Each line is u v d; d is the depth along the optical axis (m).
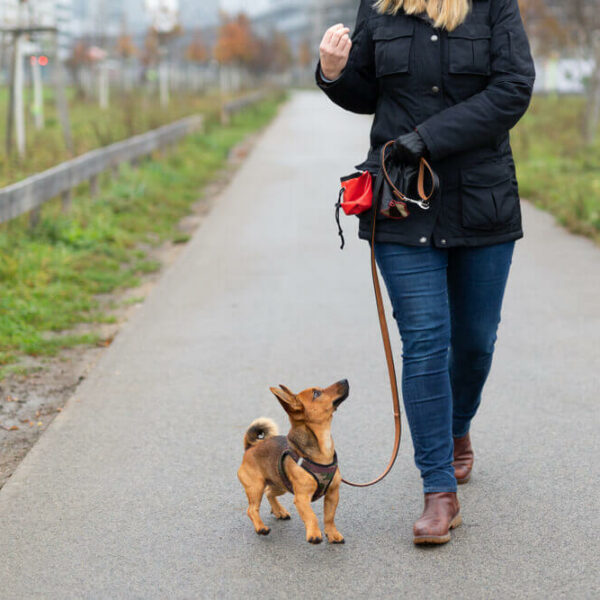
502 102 3.48
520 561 3.44
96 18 52.22
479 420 5.08
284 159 21.23
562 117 29.41
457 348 3.95
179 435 4.95
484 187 3.63
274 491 3.73
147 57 57.28
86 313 7.85
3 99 36.34
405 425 5.00
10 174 12.98
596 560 3.43
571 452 4.57
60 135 20.31
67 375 6.15
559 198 13.46
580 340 6.69
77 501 4.12
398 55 3.60
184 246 11.18
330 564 3.46
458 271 3.80
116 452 4.71
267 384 5.82
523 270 9.27
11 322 7.11
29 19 17.70
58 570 3.49
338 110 46.44
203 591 3.29
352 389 5.68
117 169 15.05
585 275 8.97
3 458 4.73
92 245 10.34
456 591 3.22
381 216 3.68
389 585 3.28
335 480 3.48
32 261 8.95
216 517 3.93
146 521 3.90
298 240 11.24
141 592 3.30
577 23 23.58
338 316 7.56
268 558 3.53
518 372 5.95
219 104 39.19
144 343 6.87
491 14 3.58
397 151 3.55
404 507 3.97
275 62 98.12
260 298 8.27
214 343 6.82
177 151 20.52
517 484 4.19
